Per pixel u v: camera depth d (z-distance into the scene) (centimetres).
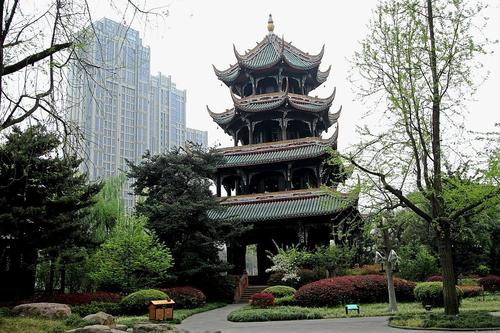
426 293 3005
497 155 2066
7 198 2878
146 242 3591
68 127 1257
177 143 4356
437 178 2162
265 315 2764
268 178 5428
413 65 2186
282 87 5606
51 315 2322
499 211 2580
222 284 4338
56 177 2941
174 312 3278
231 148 5356
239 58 5478
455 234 3931
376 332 1878
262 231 5100
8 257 3178
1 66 1141
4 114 1185
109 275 3522
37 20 1203
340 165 2295
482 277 4731
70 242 3275
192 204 4028
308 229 4878
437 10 2189
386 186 2194
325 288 3409
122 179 4525
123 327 1945
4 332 1803
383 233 2912
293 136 5584
